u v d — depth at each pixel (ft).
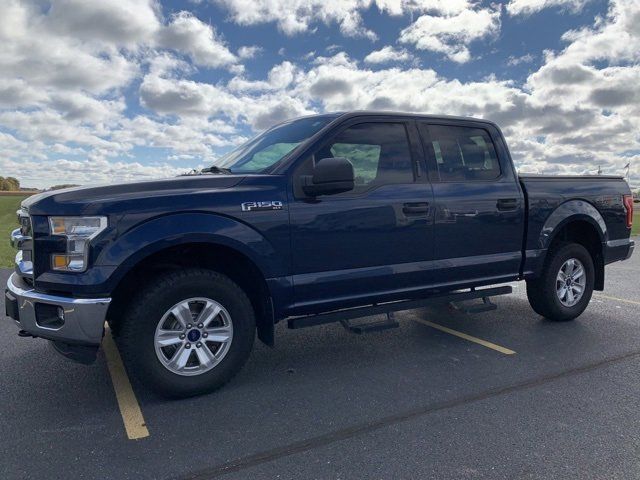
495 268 15.58
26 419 10.35
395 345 15.26
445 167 14.82
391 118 14.02
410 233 13.78
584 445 9.15
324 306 12.84
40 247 10.45
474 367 13.32
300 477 8.20
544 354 14.33
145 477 8.24
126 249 10.28
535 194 16.30
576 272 17.87
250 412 10.66
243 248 11.43
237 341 11.74
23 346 15.03
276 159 12.83
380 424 10.06
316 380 12.48
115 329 11.60
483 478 8.13
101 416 10.49
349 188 11.61
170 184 11.17
